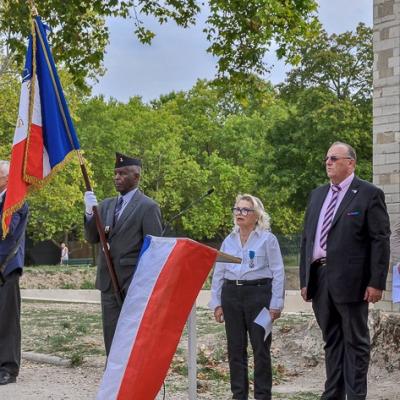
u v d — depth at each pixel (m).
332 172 6.88
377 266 6.63
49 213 41.41
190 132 53.62
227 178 49.06
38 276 28.23
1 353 8.73
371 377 9.01
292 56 15.97
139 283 5.40
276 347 10.31
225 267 7.45
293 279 34.94
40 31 7.28
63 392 8.23
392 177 13.91
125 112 48.22
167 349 5.27
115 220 7.59
